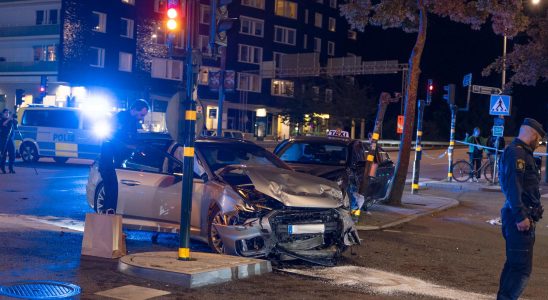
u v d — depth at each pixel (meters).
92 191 11.23
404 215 14.92
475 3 16.94
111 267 8.13
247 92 68.38
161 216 9.85
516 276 6.45
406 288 7.95
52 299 5.50
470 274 9.16
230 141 10.74
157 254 8.54
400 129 37.09
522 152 6.44
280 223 8.46
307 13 74.75
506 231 6.52
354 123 67.81
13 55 55.41
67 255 8.70
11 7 55.19
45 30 52.94
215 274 7.61
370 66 50.78
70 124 24.84
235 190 8.88
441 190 22.98
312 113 65.94
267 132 71.94
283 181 8.86
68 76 52.78
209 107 65.69
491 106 22.92
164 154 10.11
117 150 9.81
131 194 10.02
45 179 18.70
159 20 59.72
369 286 7.91
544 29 25.67
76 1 53.03
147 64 58.88
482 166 25.20
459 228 14.05
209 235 9.12
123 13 56.72
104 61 55.47
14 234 9.91
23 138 25.53
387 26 17.92
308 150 14.30
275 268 8.59
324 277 8.26
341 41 79.44
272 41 70.75
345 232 9.05
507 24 16.69
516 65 26.53
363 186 12.86
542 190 24.30
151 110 59.84
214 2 9.09
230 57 66.62
